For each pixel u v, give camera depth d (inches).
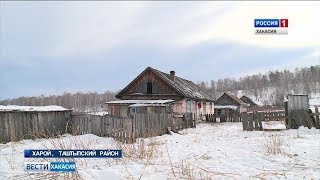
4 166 301.6
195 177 242.2
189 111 1237.7
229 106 1855.3
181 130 796.6
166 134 679.7
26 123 609.3
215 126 978.1
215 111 1793.8
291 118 600.1
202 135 639.8
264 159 303.9
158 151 380.8
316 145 366.6
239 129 800.3
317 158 294.0
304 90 3376.0
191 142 488.7
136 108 1027.9
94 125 636.7
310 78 3944.4
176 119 784.9
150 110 976.3
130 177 244.2
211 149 386.6
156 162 306.5
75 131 647.1
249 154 333.4
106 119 605.6
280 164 278.7
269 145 370.3
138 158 328.5
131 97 1233.4
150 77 1211.2
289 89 3745.1
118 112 1107.3
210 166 282.4
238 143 429.7
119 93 1243.8
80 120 674.2
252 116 637.3
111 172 217.2
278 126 785.6
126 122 540.4
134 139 510.6
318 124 568.4
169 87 1178.0
